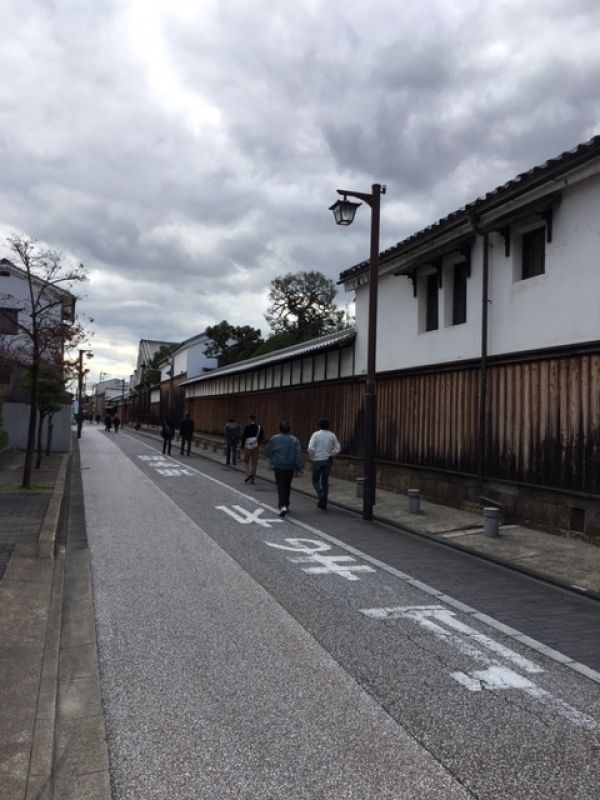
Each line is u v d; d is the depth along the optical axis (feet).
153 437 148.05
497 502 35.09
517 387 34.42
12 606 18.62
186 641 16.05
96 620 17.62
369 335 37.29
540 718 12.25
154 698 12.79
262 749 10.82
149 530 31.45
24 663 14.53
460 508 38.96
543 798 9.53
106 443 116.67
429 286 46.01
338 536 31.19
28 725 11.53
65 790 9.60
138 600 19.54
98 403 414.00
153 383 225.56
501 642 16.69
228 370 102.73
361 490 44.01
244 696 12.91
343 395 57.98
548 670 14.80
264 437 82.17
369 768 10.27
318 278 148.56
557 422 31.35
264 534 30.99
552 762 10.60
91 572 22.95
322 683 13.64
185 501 42.11
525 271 35.68
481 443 36.73
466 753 10.82
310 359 67.51
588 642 16.87
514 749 11.01
